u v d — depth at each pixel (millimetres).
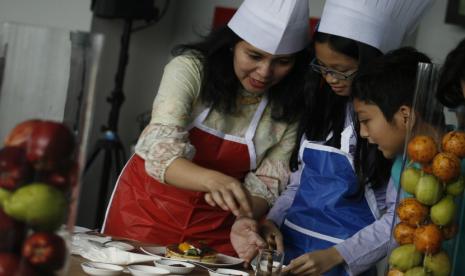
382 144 1878
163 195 2133
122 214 2168
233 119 2146
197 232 2139
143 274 1468
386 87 1830
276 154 2215
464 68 1336
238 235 1966
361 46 1958
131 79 4457
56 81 1009
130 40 4379
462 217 1375
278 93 2148
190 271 1611
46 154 956
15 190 950
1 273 946
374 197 2051
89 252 1593
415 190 1358
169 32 4695
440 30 4035
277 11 1968
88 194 4320
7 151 949
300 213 2090
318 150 2090
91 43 1019
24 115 1005
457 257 1377
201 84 2064
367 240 1948
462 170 1362
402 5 2059
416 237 1358
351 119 2049
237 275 1638
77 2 4020
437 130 1367
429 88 1368
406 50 1929
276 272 1588
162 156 1889
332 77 1993
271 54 1975
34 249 957
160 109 1980
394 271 1384
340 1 1976
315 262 1873
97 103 4246
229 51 2082
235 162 2160
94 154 3973
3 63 1008
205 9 4637
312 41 2111
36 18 4055
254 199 2143
